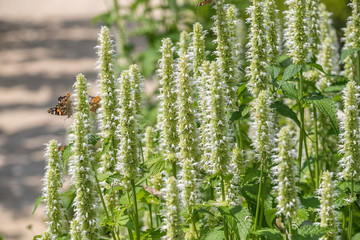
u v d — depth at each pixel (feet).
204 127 23.65
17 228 48.11
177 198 21.13
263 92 22.08
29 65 94.99
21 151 64.13
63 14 128.06
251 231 21.79
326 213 22.35
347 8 43.27
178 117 23.35
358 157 23.88
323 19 34.04
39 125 70.23
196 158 23.68
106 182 24.22
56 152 24.38
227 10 26.37
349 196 25.13
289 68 26.09
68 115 28.60
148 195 24.71
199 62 26.00
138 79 25.62
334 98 30.63
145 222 31.63
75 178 22.75
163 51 23.82
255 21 25.73
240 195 24.06
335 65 33.22
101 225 24.25
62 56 98.63
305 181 32.12
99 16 47.01
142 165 24.08
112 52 24.70
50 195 24.18
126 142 22.65
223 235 22.79
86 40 107.76
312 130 32.60
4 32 116.26
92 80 81.20
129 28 60.39
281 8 40.57
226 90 25.35
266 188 24.16
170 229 21.22
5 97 81.51
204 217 25.49
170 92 23.81
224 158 22.21
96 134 25.62
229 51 25.61
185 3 45.73
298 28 26.08
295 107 30.09
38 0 142.92
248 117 28.14
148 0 47.80
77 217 22.66
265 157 22.31
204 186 25.08
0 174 59.31
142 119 28.71
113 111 24.70
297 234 21.42
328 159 32.37
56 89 82.74
